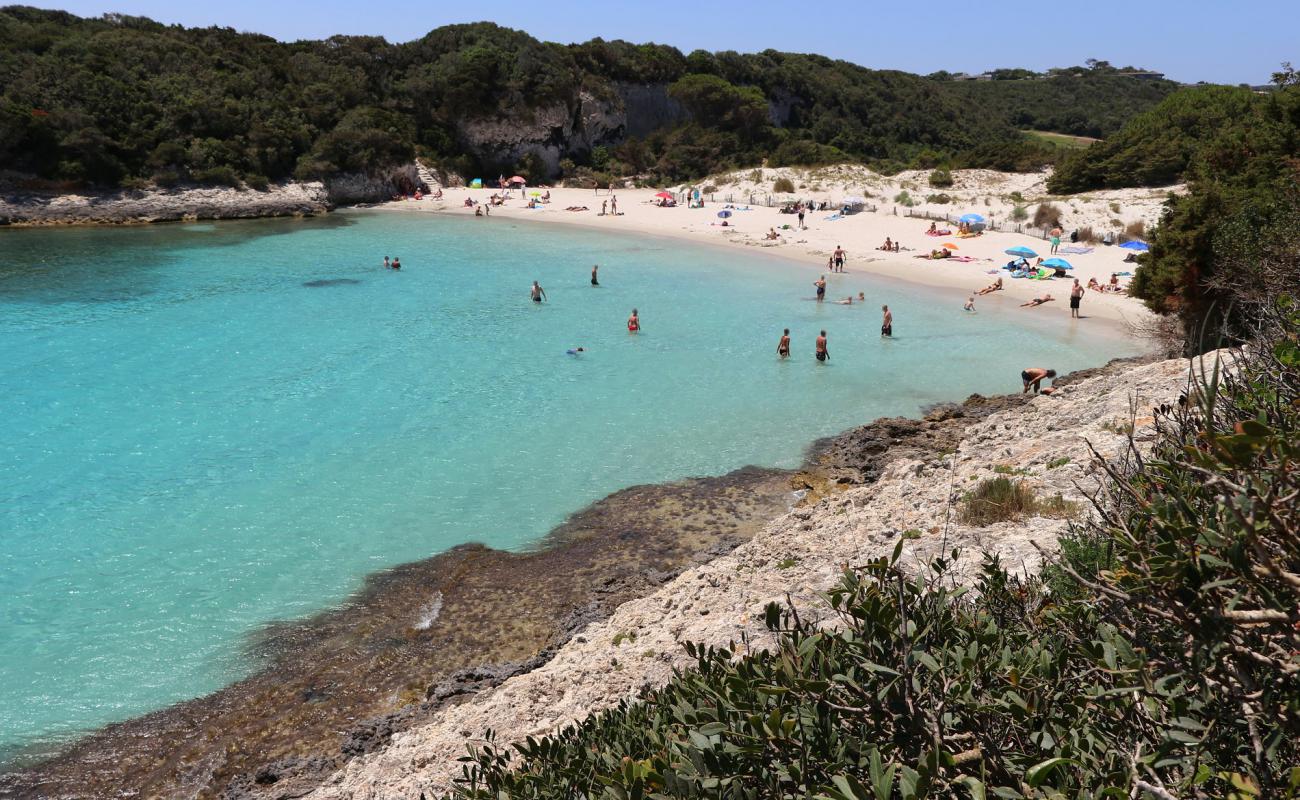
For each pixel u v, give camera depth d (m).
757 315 42.28
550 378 32.12
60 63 75.62
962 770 4.39
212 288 47.16
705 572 16.39
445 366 33.47
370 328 39.06
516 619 17.23
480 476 23.72
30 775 13.50
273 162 80.94
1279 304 6.96
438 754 11.98
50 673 15.60
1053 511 14.77
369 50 97.50
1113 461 15.66
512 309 43.12
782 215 74.00
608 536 20.53
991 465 18.50
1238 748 3.83
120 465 24.02
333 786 12.27
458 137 97.19
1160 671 4.28
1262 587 3.57
